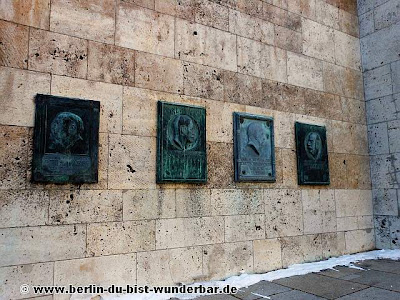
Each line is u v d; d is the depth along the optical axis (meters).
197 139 5.08
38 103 4.07
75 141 4.20
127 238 4.45
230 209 5.32
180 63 5.15
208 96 5.34
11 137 3.93
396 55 7.13
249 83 5.81
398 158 6.96
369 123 7.50
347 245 6.69
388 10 7.33
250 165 5.56
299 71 6.53
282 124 6.12
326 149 6.61
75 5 4.47
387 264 6.00
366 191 7.25
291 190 6.05
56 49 4.29
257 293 4.56
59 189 4.11
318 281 5.07
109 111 4.51
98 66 4.51
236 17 5.84
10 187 3.86
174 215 4.82
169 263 4.70
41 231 3.96
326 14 7.20
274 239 5.71
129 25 4.80
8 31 4.05
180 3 5.28
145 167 4.67
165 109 4.88
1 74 3.96
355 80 7.50
